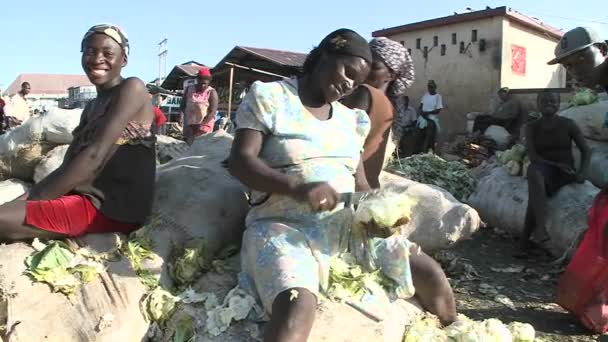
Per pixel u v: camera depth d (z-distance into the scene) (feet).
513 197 19.08
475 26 46.52
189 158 13.10
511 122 38.47
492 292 14.49
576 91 25.25
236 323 8.57
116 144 9.84
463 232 12.96
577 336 11.94
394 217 8.92
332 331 8.30
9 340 7.89
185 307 8.98
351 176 9.64
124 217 9.93
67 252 9.11
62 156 14.44
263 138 9.13
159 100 45.37
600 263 11.81
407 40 51.75
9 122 46.03
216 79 69.05
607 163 19.66
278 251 8.50
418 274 9.87
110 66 10.11
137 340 8.64
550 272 16.22
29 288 8.39
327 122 9.33
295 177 8.57
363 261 9.50
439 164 24.12
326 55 9.06
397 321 9.24
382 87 12.92
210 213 10.61
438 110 42.11
